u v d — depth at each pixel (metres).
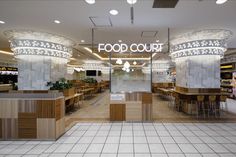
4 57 12.47
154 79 16.86
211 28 5.81
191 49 7.07
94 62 17.72
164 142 4.09
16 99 4.26
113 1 3.81
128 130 5.02
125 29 5.90
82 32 6.31
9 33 6.39
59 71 8.09
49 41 7.02
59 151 3.63
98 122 5.94
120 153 3.53
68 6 4.08
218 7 4.09
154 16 4.68
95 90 15.67
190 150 3.64
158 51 6.09
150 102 6.04
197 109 6.88
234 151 3.59
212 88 7.11
